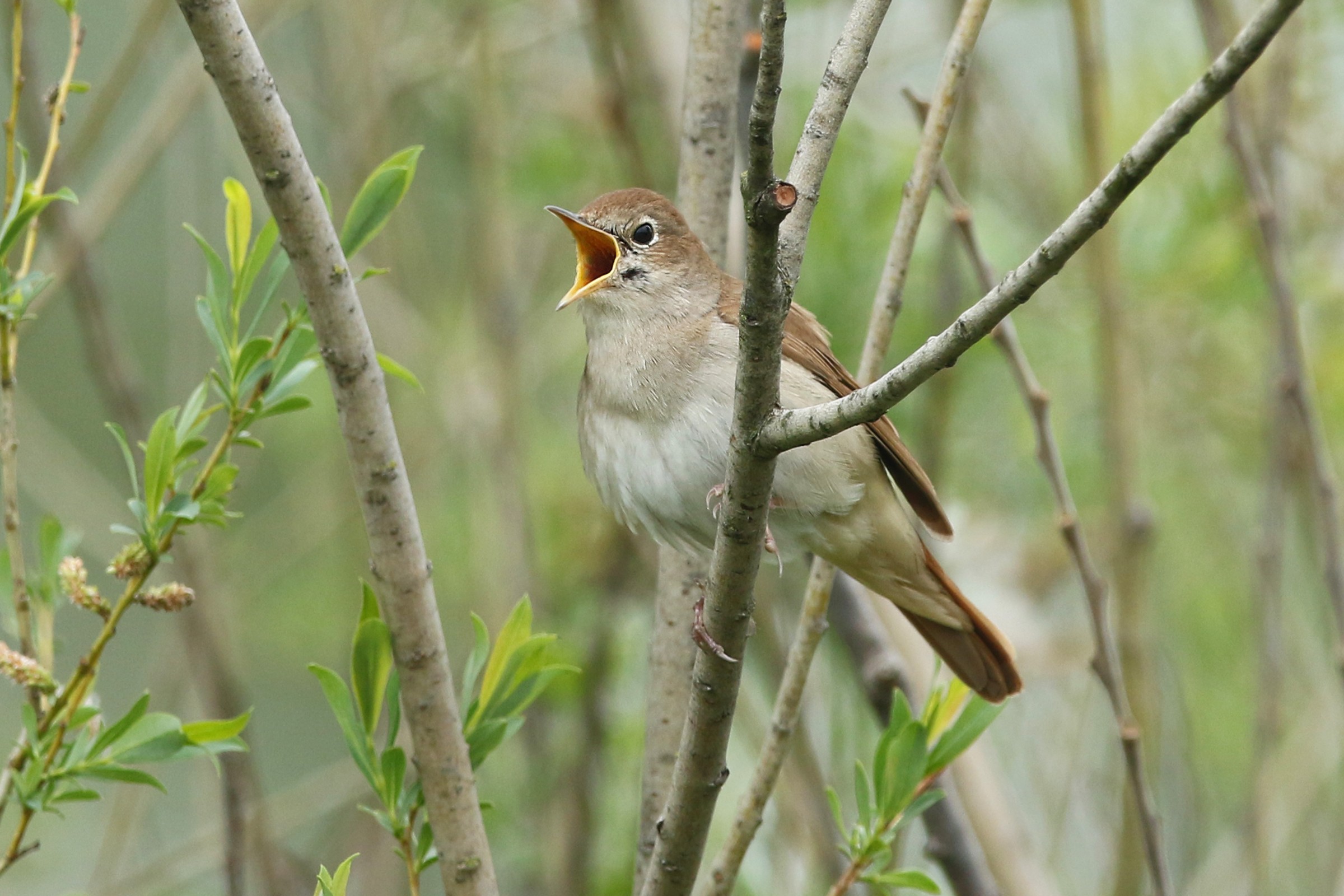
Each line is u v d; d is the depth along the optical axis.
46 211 7.98
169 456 5.03
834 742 8.77
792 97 9.56
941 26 10.40
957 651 7.03
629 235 6.77
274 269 5.24
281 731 13.22
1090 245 8.46
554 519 10.91
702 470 6.49
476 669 5.35
